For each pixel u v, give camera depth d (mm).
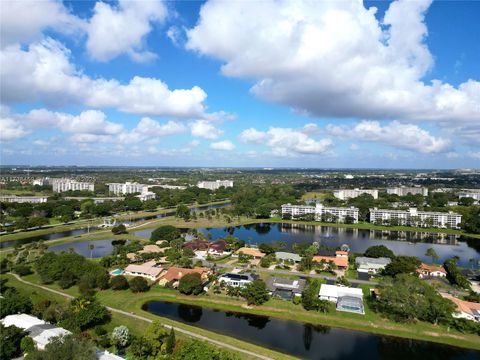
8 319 126750
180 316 145750
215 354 100312
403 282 149125
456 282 184125
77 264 181375
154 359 106688
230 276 185875
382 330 133750
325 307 146875
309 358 116250
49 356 92688
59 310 132125
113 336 114438
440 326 136250
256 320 142875
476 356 119500
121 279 170625
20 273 190375
